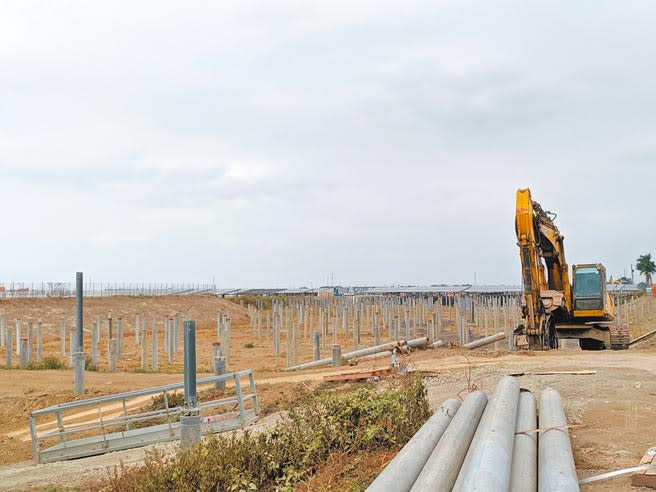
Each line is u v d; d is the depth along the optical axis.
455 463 7.53
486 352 26.20
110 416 19.42
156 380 24.33
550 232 26.88
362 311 57.34
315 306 68.12
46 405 21.09
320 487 8.99
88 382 23.89
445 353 26.16
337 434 10.49
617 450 9.32
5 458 16.62
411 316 57.25
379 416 10.78
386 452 10.12
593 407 12.55
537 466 7.98
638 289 99.00
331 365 27.56
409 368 20.22
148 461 11.55
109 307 67.88
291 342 33.12
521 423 9.39
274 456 10.27
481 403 10.52
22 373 26.66
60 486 12.81
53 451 15.77
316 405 11.75
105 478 12.89
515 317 51.28
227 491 9.59
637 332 43.28
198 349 44.38
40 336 33.06
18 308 58.78
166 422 18.50
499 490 6.29
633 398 13.56
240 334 57.44
